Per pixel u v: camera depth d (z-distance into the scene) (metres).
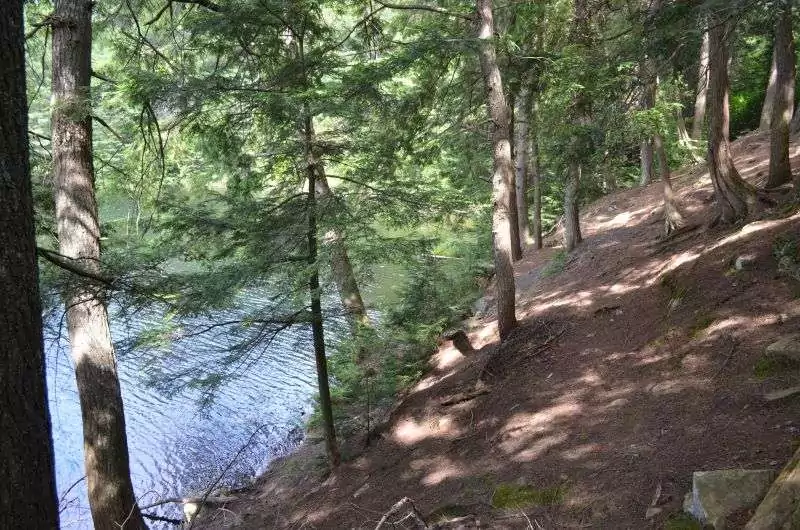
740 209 10.46
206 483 11.96
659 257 11.58
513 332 11.17
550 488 6.46
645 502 5.38
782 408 5.67
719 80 10.39
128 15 9.61
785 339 6.54
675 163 20.84
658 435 6.37
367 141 9.50
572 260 15.20
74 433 14.15
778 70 10.90
